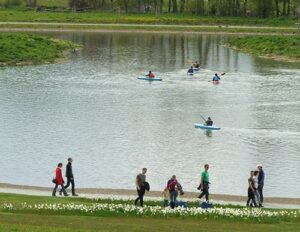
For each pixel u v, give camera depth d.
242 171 93.81
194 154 102.56
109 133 115.12
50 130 116.44
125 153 102.31
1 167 93.94
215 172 93.12
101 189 83.31
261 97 152.88
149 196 80.25
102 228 58.69
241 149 105.94
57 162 96.94
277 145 108.69
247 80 180.00
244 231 59.81
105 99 147.62
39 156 99.94
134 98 149.88
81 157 99.56
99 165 95.56
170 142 109.81
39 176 90.06
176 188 71.50
